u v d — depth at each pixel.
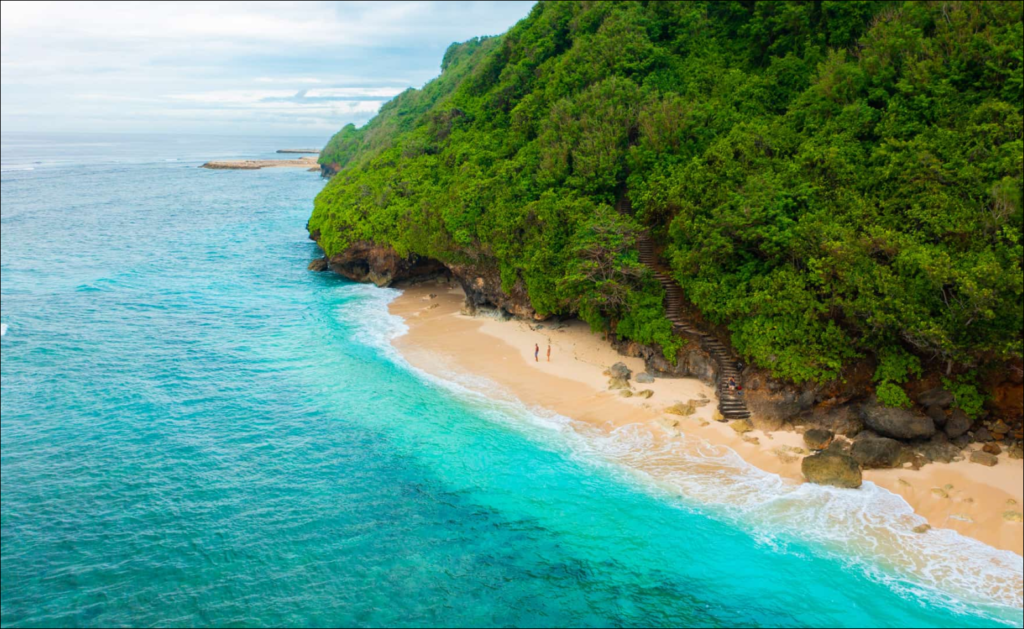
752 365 39.22
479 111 77.75
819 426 36.84
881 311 34.31
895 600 25.53
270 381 46.78
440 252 60.47
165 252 91.44
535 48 76.19
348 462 36.31
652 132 53.53
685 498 32.25
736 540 29.27
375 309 63.75
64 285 72.31
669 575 27.48
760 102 56.09
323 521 31.16
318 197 90.56
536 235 51.88
